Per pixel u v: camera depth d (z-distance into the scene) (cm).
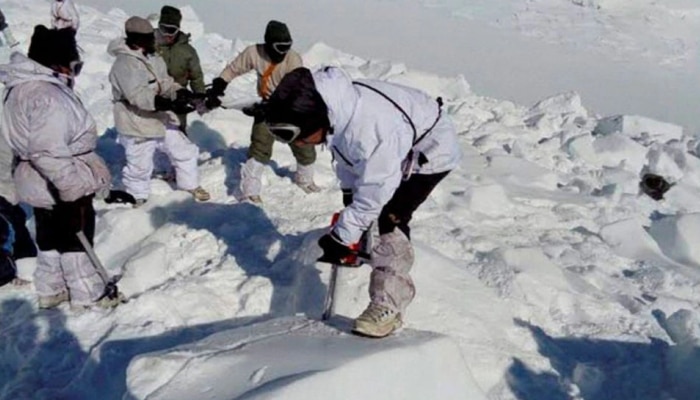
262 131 621
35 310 500
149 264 532
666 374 477
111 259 565
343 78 368
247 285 507
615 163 880
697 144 951
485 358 451
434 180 410
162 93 598
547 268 557
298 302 473
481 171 777
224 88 602
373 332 390
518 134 925
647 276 592
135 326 473
